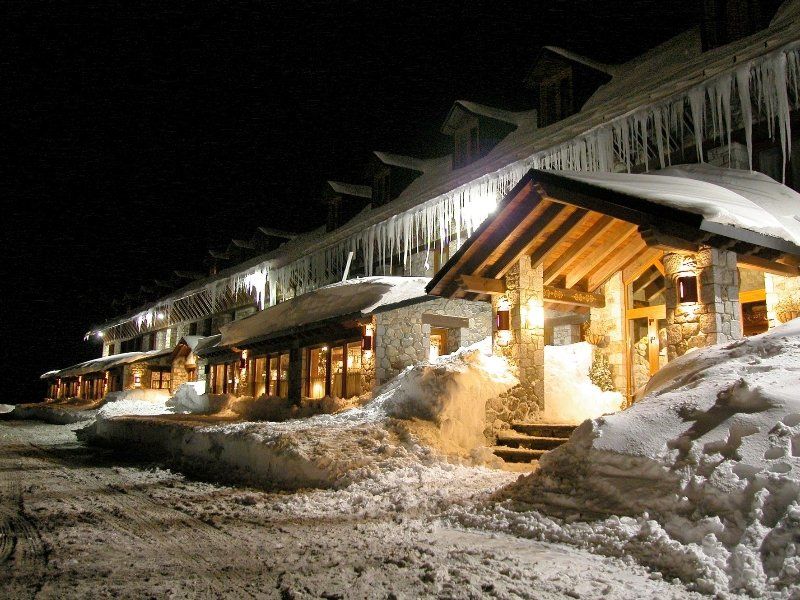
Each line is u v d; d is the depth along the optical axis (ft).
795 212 26.55
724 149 33.45
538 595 11.32
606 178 27.02
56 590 12.39
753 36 29.71
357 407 41.01
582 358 38.32
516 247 33.17
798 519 11.56
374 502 21.30
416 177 64.59
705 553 12.40
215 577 13.20
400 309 43.70
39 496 26.30
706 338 25.61
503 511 17.49
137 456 45.93
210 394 67.31
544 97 44.50
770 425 14.62
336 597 11.50
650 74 37.88
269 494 25.00
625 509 15.29
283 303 59.72
